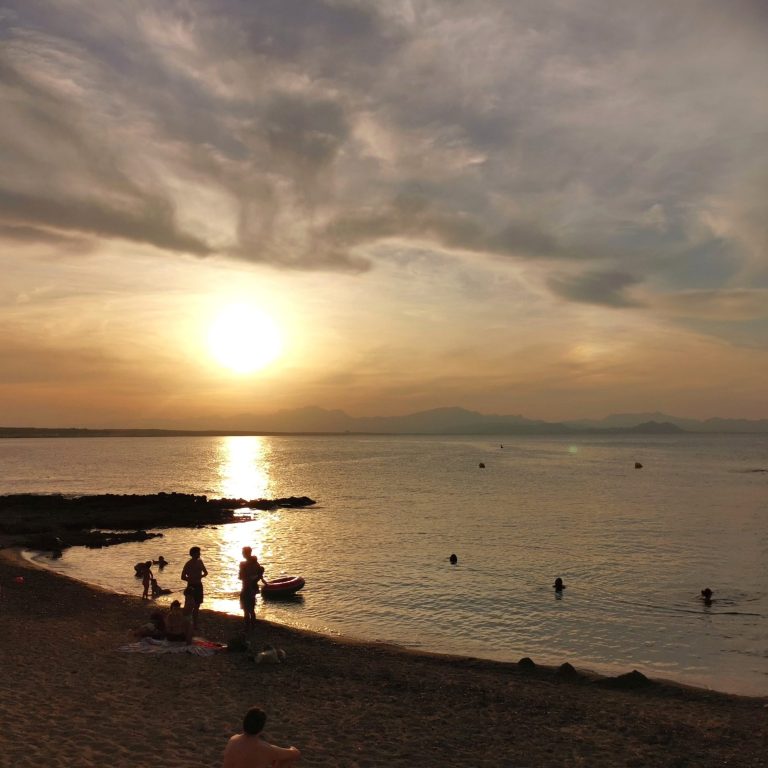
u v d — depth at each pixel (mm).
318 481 90312
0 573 27281
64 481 92625
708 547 36812
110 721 10836
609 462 134000
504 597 25047
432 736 10914
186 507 52406
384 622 21609
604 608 23469
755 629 20922
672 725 11727
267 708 11969
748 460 139875
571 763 9898
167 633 16531
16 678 13023
